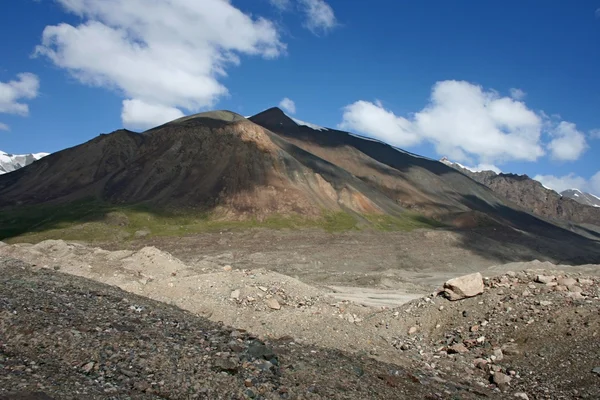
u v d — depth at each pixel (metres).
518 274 23.69
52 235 101.88
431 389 14.34
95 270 32.16
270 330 20.47
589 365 15.45
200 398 10.12
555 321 18.72
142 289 26.50
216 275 27.06
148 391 9.85
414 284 67.81
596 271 69.25
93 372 10.20
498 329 19.89
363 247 106.31
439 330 21.69
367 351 18.52
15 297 14.36
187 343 13.35
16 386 8.59
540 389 15.14
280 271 75.50
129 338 12.58
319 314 22.97
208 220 126.12
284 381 12.08
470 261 106.44
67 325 12.54
